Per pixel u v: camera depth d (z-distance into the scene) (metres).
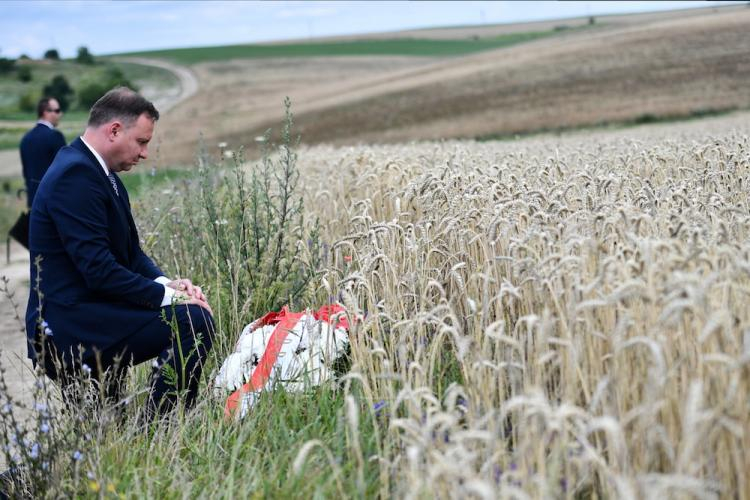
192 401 4.35
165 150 41.38
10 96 88.50
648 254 3.00
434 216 5.22
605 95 40.56
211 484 3.50
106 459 3.59
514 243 3.89
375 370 4.08
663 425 2.82
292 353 4.43
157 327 4.23
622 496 2.31
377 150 10.87
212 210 5.95
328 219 7.35
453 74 57.81
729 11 81.44
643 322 3.11
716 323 2.55
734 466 2.71
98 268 4.05
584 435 2.57
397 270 4.74
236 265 5.44
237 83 88.94
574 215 4.25
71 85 89.56
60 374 4.09
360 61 107.94
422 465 2.91
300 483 3.35
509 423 3.51
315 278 5.52
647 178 6.57
